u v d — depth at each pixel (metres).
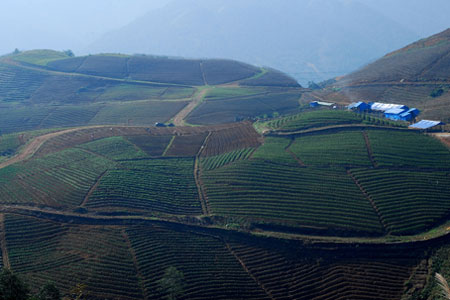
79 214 63.97
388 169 76.38
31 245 57.03
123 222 62.53
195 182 76.06
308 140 90.12
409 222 63.06
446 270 54.53
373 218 64.12
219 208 67.81
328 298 52.00
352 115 100.31
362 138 87.88
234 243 60.34
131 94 151.00
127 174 77.19
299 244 59.59
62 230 60.47
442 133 87.69
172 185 74.25
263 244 60.12
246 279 54.22
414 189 70.12
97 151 89.31
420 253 57.84
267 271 55.66
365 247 58.69
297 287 53.56
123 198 68.94
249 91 154.38
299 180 74.31
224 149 89.88
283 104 136.00
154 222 63.19
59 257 54.84
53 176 77.12
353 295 52.19
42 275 51.59
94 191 70.69
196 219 64.88
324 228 62.44
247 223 63.75
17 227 60.16
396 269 55.78
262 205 67.88
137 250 56.91
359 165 78.00
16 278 37.12
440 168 75.75
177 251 57.66
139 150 89.94
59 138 99.25
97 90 154.62
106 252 56.12
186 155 87.69
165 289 51.16
